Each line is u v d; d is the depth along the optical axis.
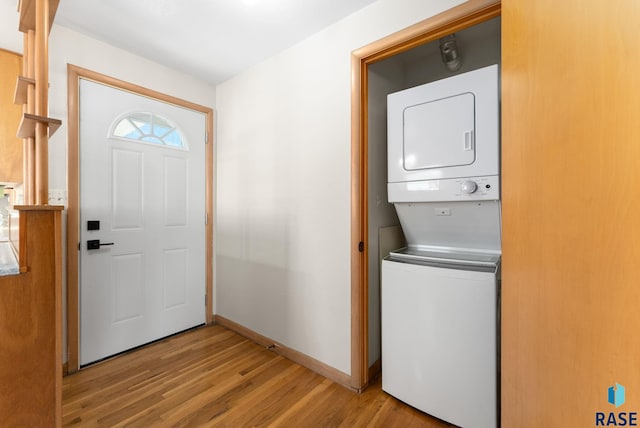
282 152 2.18
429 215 1.71
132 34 1.96
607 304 0.51
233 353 2.18
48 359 1.05
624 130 0.49
